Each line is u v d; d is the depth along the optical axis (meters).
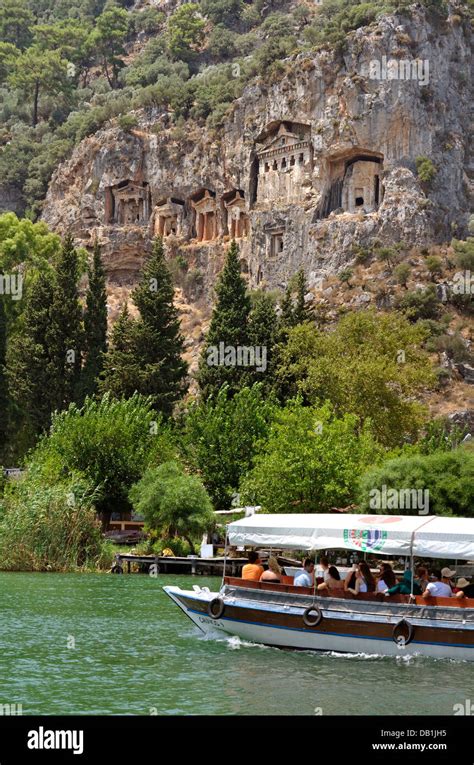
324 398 116.62
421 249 198.62
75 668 41.81
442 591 47.28
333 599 47.28
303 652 47.12
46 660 43.38
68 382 130.75
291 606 48.00
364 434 99.44
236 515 97.06
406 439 121.38
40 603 62.25
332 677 41.34
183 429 114.31
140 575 84.62
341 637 46.59
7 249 165.38
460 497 83.81
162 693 37.53
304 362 122.50
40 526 85.25
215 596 50.28
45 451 104.94
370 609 46.56
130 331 131.00
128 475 106.00
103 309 136.25
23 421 134.50
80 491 91.19
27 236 170.12
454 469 85.31
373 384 114.69
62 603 62.50
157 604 63.06
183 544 96.69
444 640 45.19
